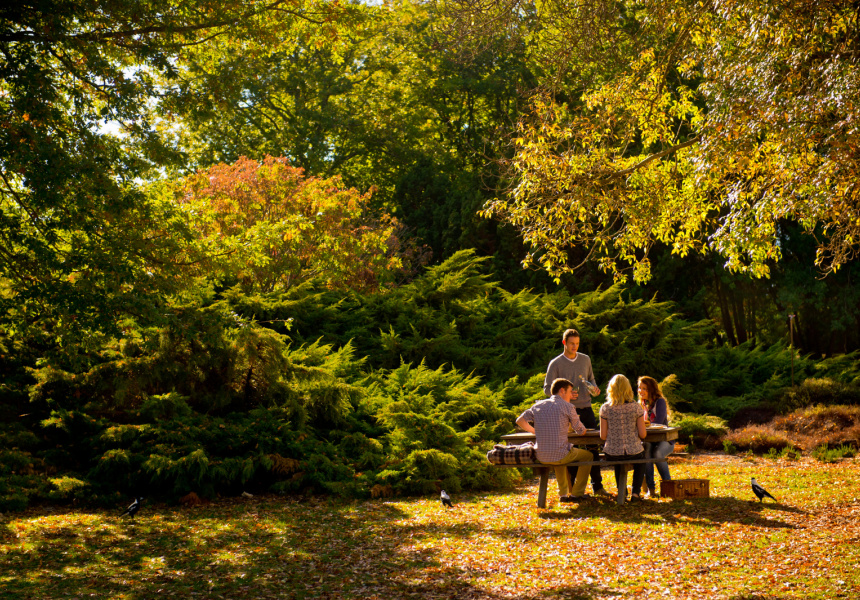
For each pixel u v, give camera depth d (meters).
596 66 12.69
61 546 7.22
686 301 23.28
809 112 7.75
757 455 12.86
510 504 9.09
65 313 8.52
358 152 33.97
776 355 19.33
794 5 8.61
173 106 9.30
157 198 9.43
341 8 10.34
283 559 6.70
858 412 13.88
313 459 10.41
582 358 9.72
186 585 5.91
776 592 5.22
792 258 21.88
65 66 8.67
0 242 8.55
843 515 7.56
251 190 17.78
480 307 19.14
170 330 9.88
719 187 10.27
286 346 12.85
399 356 16.56
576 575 5.88
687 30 10.55
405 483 10.09
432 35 27.25
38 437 10.53
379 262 19.00
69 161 7.72
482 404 12.94
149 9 8.70
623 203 10.79
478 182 27.31
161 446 9.97
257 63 10.41
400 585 5.80
